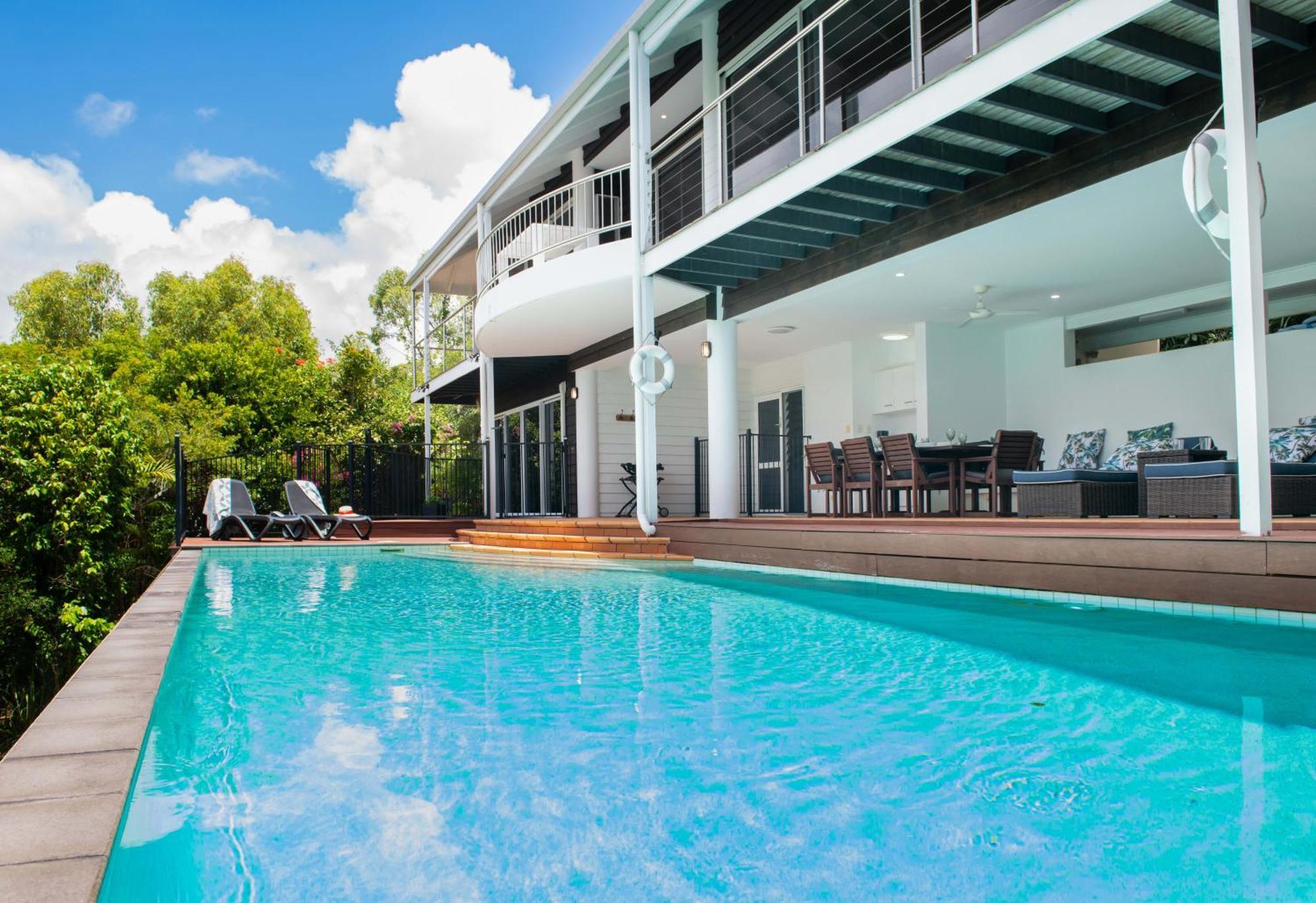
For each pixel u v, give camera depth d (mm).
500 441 18203
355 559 9648
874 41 7777
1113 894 1604
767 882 1692
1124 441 9633
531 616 5316
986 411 10812
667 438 14148
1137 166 5613
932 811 2051
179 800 2195
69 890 1254
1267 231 7152
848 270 8125
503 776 2348
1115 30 4598
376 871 1768
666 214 11867
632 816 2059
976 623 4582
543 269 9922
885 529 6453
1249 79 4180
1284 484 6059
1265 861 1735
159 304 29953
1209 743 2504
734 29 9625
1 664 10117
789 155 8898
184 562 8664
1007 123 5949
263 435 17062
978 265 8086
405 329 34812
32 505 10531
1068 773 2287
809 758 2467
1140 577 4691
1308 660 3480
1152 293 9227
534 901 1616
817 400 12539
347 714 3041
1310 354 8141
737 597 5953
